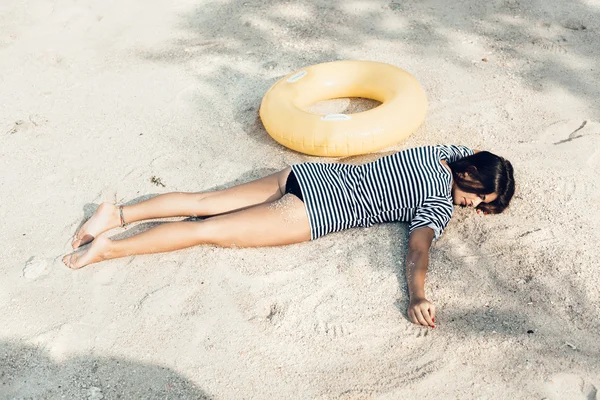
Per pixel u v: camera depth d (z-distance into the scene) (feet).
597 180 14.05
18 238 13.34
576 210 13.32
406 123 14.65
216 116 16.69
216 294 11.87
